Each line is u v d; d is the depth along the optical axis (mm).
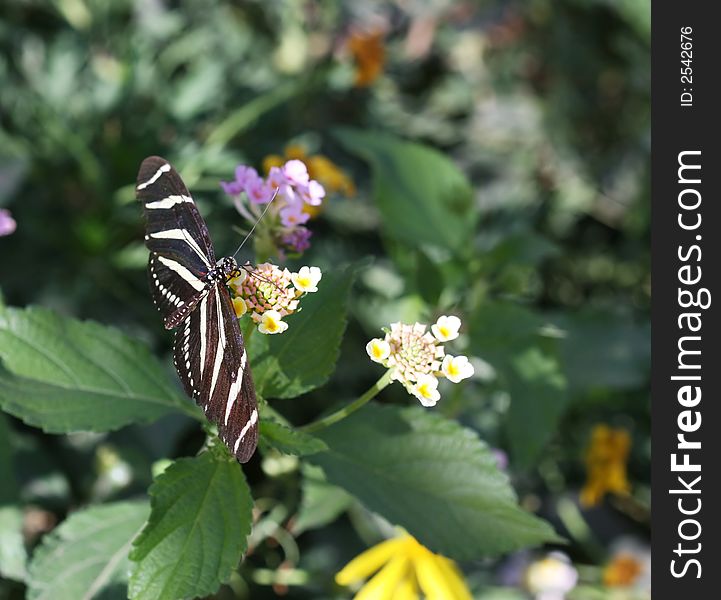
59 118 645
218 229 611
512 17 880
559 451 678
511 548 391
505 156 847
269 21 780
